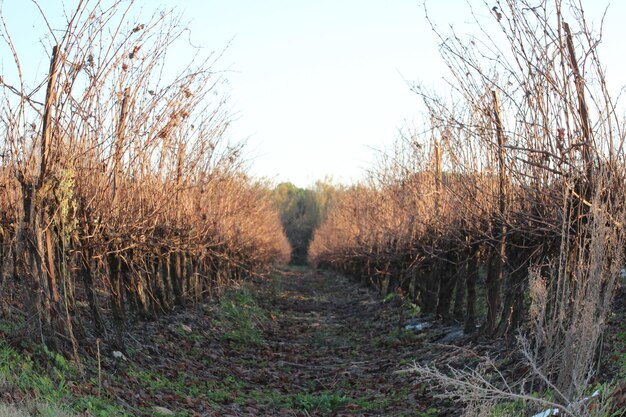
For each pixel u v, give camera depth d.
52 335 8.39
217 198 18.61
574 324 6.25
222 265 21.97
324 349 15.86
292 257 79.31
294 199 83.62
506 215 9.97
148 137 10.52
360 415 9.52
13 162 8.49
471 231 12.23
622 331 9.55
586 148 7.55
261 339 16.62
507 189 10.16
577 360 6.16
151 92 10.07
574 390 6.17
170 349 11.98
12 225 9.98
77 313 9.25
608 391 6.40
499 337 11.15
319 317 22.94
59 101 8.52
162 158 12.73
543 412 6.42
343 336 17.66
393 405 9.80
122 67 9.53
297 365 13.68
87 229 9.60
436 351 12.66
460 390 6.82
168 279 15.15
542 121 8.41
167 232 13.86
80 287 12.73
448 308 15.38
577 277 6.93
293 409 9.97
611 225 6.77
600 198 7.33
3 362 7.31
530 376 7.89
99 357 8.55
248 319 18.50
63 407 6.79
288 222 81.31
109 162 10.15
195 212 15.77
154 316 13.31
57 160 8.66
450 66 9.38
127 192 11.22
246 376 12.17
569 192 7.92
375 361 13.49
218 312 17.30
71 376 7.99
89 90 9.06
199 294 17.89
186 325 14.47
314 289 35.72
